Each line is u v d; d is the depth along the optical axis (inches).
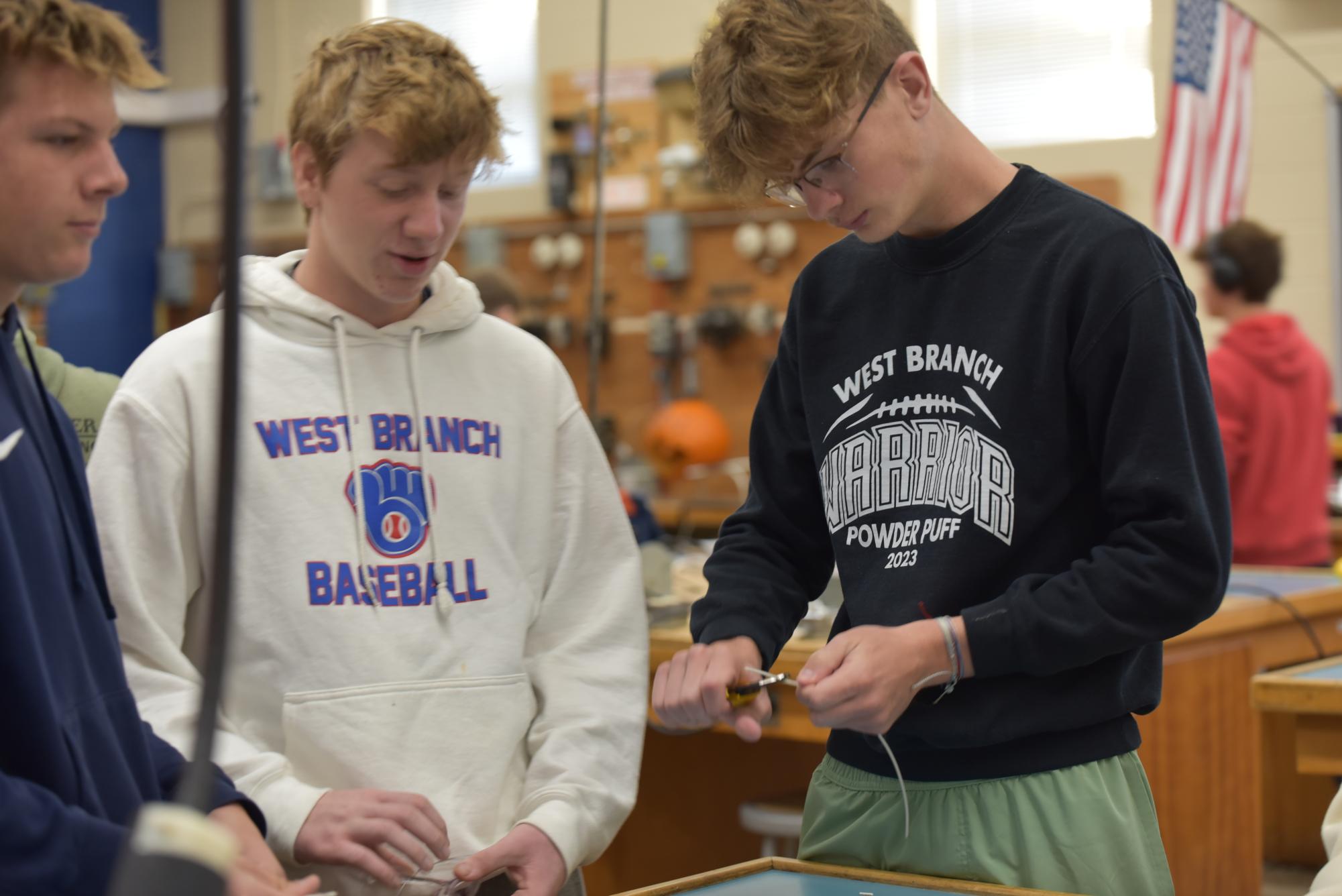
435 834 51.9
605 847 57.7
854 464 55.5
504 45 254.4
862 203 50.4
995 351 52.0
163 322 247.1
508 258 231.1
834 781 57.7
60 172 39.6
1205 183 161.5
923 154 51.1
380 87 52.1
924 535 52.9
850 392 56.3
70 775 40.2
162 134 250.1
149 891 17.0
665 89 214.8
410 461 57.4
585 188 224.7
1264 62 206.5
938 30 229.5
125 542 53.4
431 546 56.7
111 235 244.8
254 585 54.2
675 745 117.2
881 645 48.4
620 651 60.4
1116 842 51.1
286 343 57.4
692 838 117.7
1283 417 140.3
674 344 218.1
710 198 214.5
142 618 52.8
